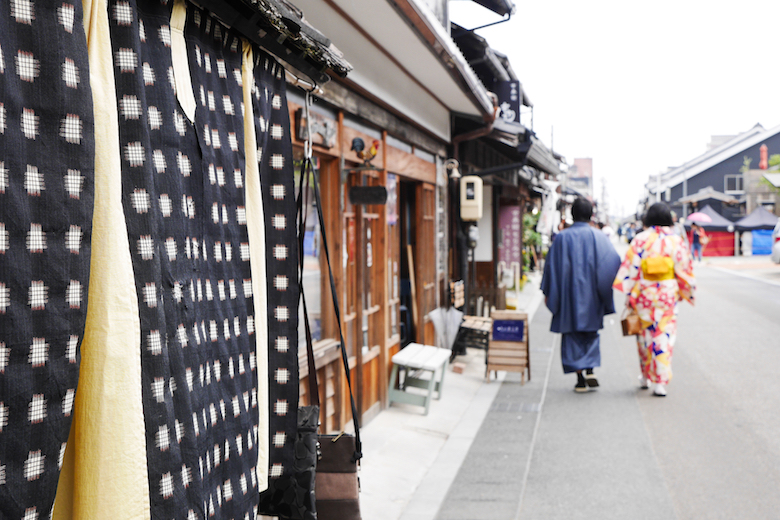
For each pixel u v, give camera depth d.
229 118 1.79
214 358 1.64
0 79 0.98
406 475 4.29
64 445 1.05
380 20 4.34
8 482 0.98
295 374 2.13
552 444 4.91
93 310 1.17
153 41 1.45
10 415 0.98
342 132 4.64
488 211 12.87
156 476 1.28
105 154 1.19
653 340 6.36
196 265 1.57
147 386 1.28
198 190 1.59
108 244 1.19
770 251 37.47
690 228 38.78
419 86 6.44
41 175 1.04
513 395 6.51
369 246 5.68
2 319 0.97
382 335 5.82
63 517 1.20
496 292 10.21
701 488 3.98
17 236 1.00
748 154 48.03
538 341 10.02
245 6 1.71
